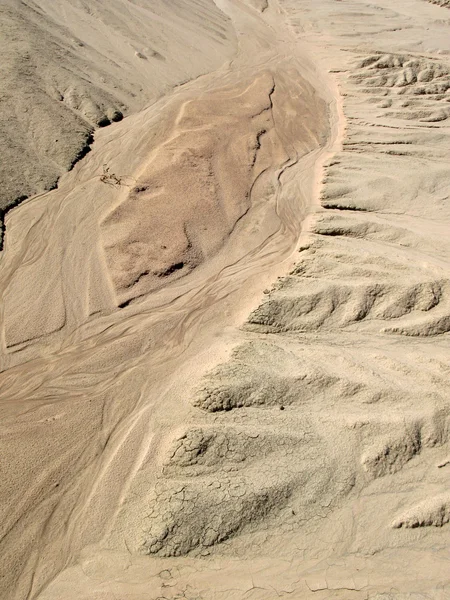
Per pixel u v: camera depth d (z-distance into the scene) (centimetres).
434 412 764
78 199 1201
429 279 1006
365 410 771
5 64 1490
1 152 1218
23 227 1105
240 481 676
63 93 1540
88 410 796
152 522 644
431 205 1383
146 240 1117
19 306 946
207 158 1422
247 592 599
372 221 1259
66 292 983
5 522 660
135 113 1617
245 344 896
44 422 773
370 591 607
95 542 645
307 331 949
